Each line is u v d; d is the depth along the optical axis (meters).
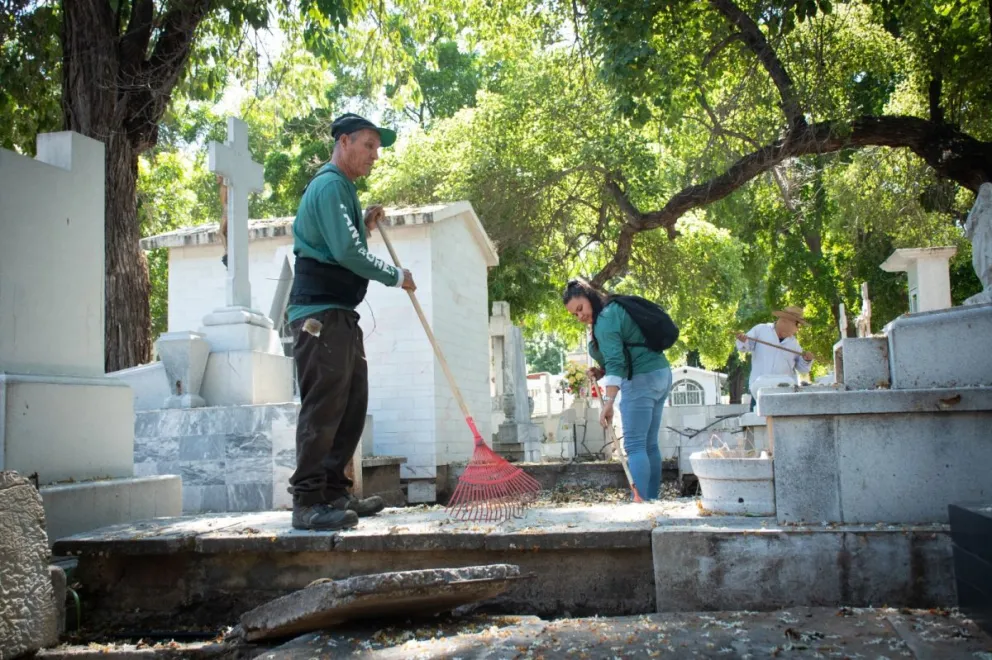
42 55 12.37
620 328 6.23
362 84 18.91
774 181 21.25
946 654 2.81
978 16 14.27
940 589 3.56
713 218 25.03
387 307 11.20
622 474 10.73
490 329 14.82
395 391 11.08
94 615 4.45
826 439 3.92
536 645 3.18
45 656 3.70
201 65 14.23
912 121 14.09
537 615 4.06
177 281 12.42
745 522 3.95
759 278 28.28
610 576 4.04
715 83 15.46
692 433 10.84
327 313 4.62
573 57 16.50
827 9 12.57
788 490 3.95
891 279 24.50
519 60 20.39
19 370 5.19
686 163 18.80
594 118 19.56
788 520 3.93
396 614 3.65
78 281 5.68
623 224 20.64
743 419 6.83
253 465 7.48
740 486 4.18
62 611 3.99
